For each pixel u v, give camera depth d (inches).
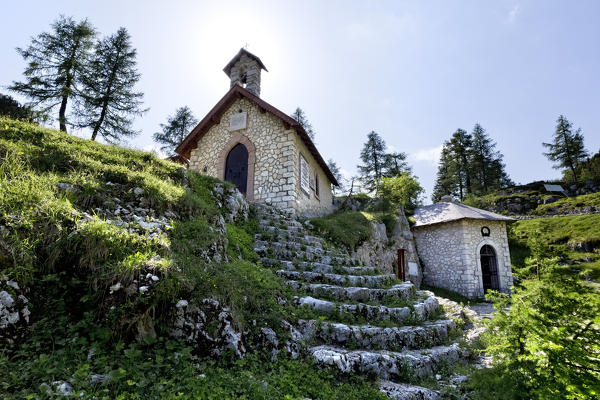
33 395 91.6
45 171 202.2
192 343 136.9
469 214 706.2
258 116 559.8
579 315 139.6
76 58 727.7
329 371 164.9
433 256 742.5
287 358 164.9
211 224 251.1
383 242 668.7
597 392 120.3
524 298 156.6
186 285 143.5
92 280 133.2
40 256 133.6
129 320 125.5
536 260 165.6
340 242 484.4
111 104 772.0
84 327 122.2
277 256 312.0
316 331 197.3
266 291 205.2
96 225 149.0
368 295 266.7
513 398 131.0
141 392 106.0
